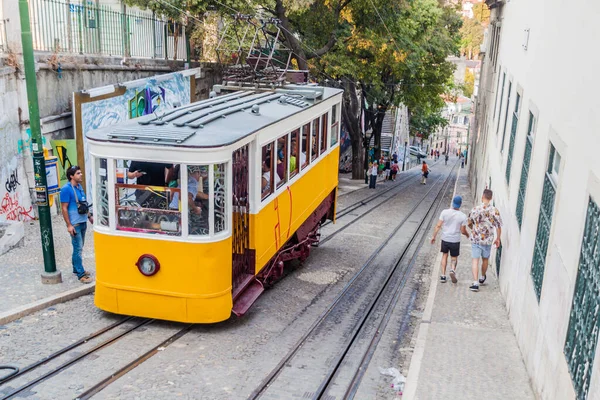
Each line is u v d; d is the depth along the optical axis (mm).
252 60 13688
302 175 11992
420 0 30344
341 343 8766
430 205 27422
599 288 5035
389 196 29953
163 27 21219
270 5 23609
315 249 15352
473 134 35188
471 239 11398
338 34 26812
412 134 63344
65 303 9297
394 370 7898
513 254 10203
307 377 7480
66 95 15281
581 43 6758
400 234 18828
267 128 9625
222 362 7719
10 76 13094
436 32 34875
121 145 8164
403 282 12719
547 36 9336
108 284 8578
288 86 13172
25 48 9180
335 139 15258
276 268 11312
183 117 9344
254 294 9562
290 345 8500
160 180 8219
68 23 15516
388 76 35438
